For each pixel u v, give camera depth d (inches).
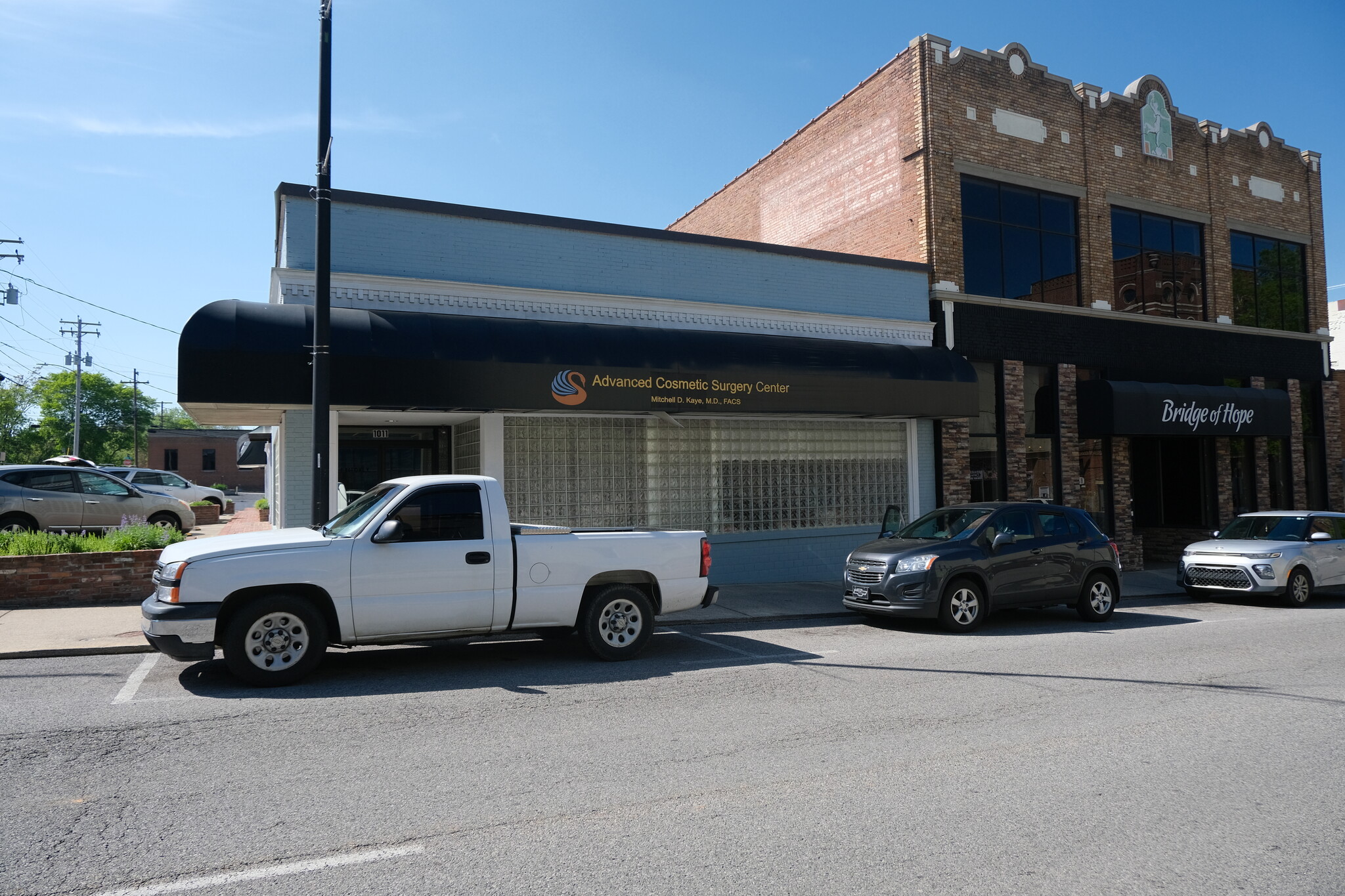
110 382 3203.7
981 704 282.4
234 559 296.4
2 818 179.8
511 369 475.2
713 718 262.7
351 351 436.8
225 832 173.2
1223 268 863.7
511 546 332.8
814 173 829.8
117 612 433.4
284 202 482.0
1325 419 935.0
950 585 438.0
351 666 335.9
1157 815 186.2
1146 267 817.5
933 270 684.7
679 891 148.9
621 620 352.8
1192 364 832.3
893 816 184.4
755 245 619.8
